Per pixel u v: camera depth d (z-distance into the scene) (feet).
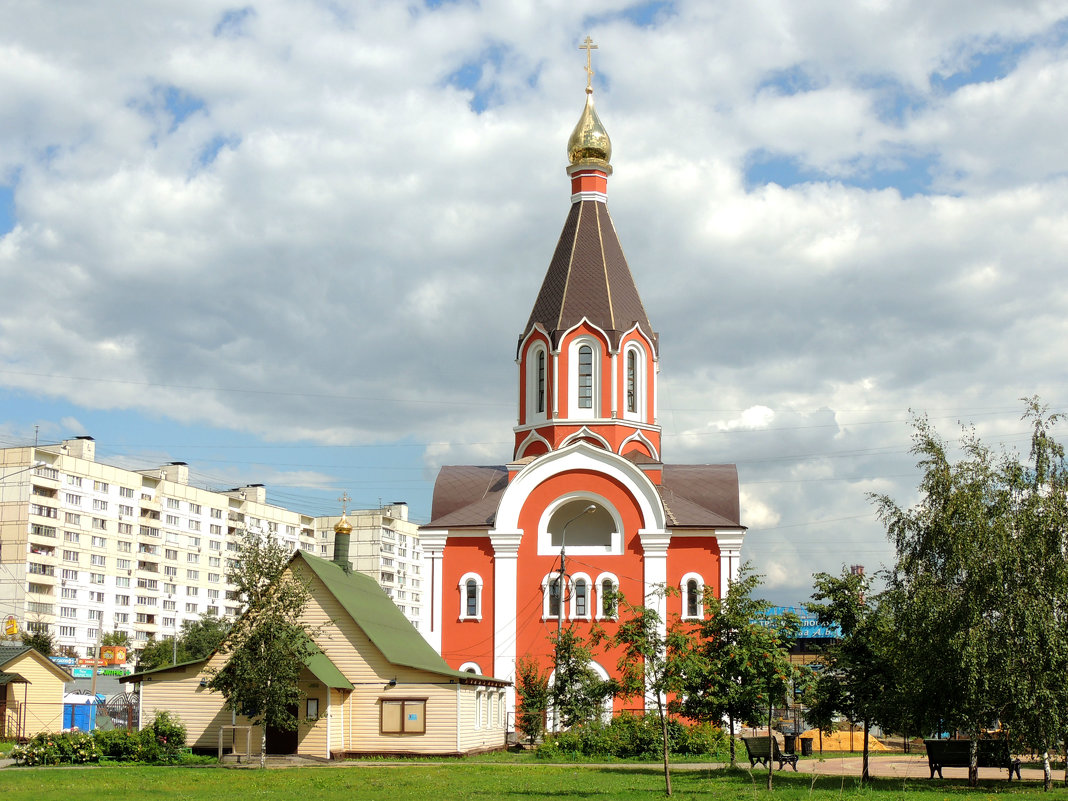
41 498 358.02
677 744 162.20
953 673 109.09
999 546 110.22
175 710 156.56
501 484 216.95
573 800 100.12
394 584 511.40
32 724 197.67
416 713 155.94
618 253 218.18
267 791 106.83
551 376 209.15
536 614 197.98
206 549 435.53
